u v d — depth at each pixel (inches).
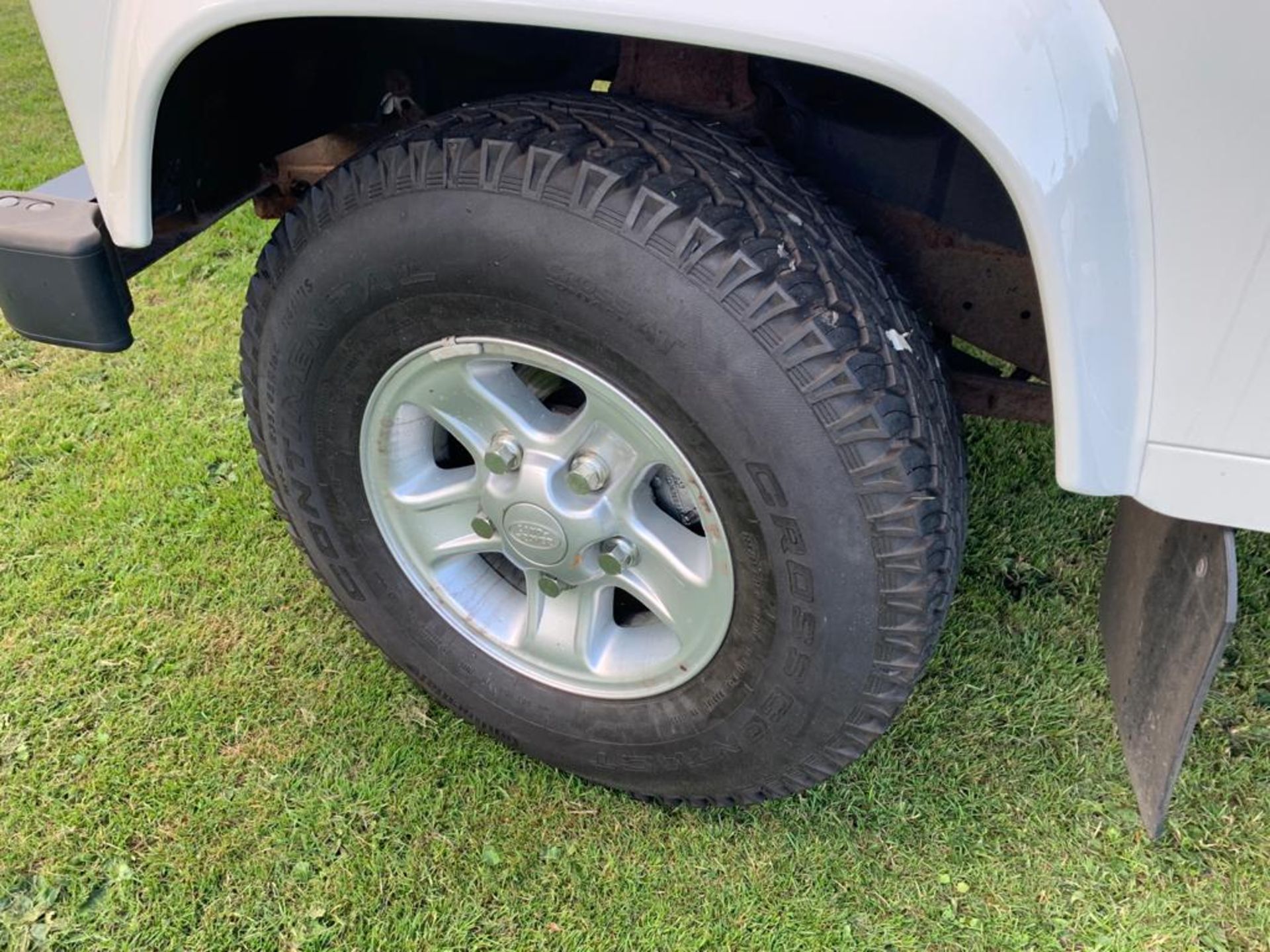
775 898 72.0
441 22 65.4
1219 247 42.7
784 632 60.9
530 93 62.4
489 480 68.5
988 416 74.9
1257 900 70.8
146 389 122.3
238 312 138.3
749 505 57.4
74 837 75.9
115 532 102.1
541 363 60.4
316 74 70.6
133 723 83.9
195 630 92.1
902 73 42.8
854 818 76.9
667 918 70.9
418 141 58.3
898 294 60.1
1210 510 48.4
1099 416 47.4
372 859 74.3
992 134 42.8
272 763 81.0
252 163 72.1
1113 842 74.5
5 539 101.2
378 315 62.9
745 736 67.1
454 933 70.0
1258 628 90.0
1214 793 77.4
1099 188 43.0
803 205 57.2
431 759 81.4
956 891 72.1
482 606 76.6
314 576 96.7
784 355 52.8
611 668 71.4
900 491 54.6
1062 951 68.5
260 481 108.6
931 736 82.3
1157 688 60.9
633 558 66.4
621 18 45.5
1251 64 39.0
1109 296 44.9
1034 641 90.0
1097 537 100.6
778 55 44.3
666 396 56.4
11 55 242.1
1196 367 45.4
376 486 72.4
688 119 58.9
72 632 91.7
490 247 56.2
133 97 57.1
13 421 116.8
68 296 69.0
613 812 77.7
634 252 53.2
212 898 72.3
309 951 69.4
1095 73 41.8
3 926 70.7
